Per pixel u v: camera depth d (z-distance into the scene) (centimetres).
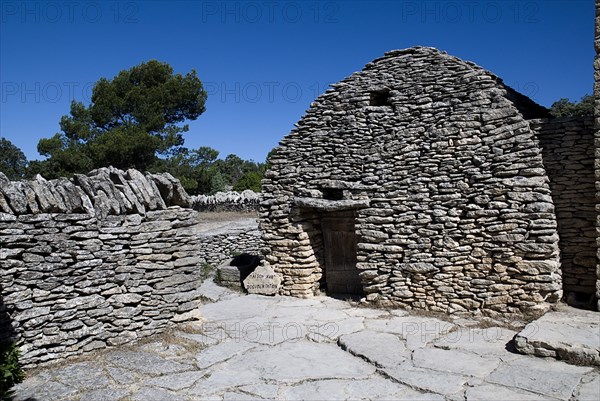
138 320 757
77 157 2370
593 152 805
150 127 2594
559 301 820
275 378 605
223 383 593
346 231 1092
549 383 554
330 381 596
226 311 945
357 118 1002
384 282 956
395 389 566
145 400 548
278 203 1078
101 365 655
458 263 875
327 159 1028
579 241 826
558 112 1733
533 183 810
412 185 927
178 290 813
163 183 806
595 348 603
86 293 703
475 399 525
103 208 725
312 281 1083
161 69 2756
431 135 912
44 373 630
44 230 663
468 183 875
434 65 934
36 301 655
